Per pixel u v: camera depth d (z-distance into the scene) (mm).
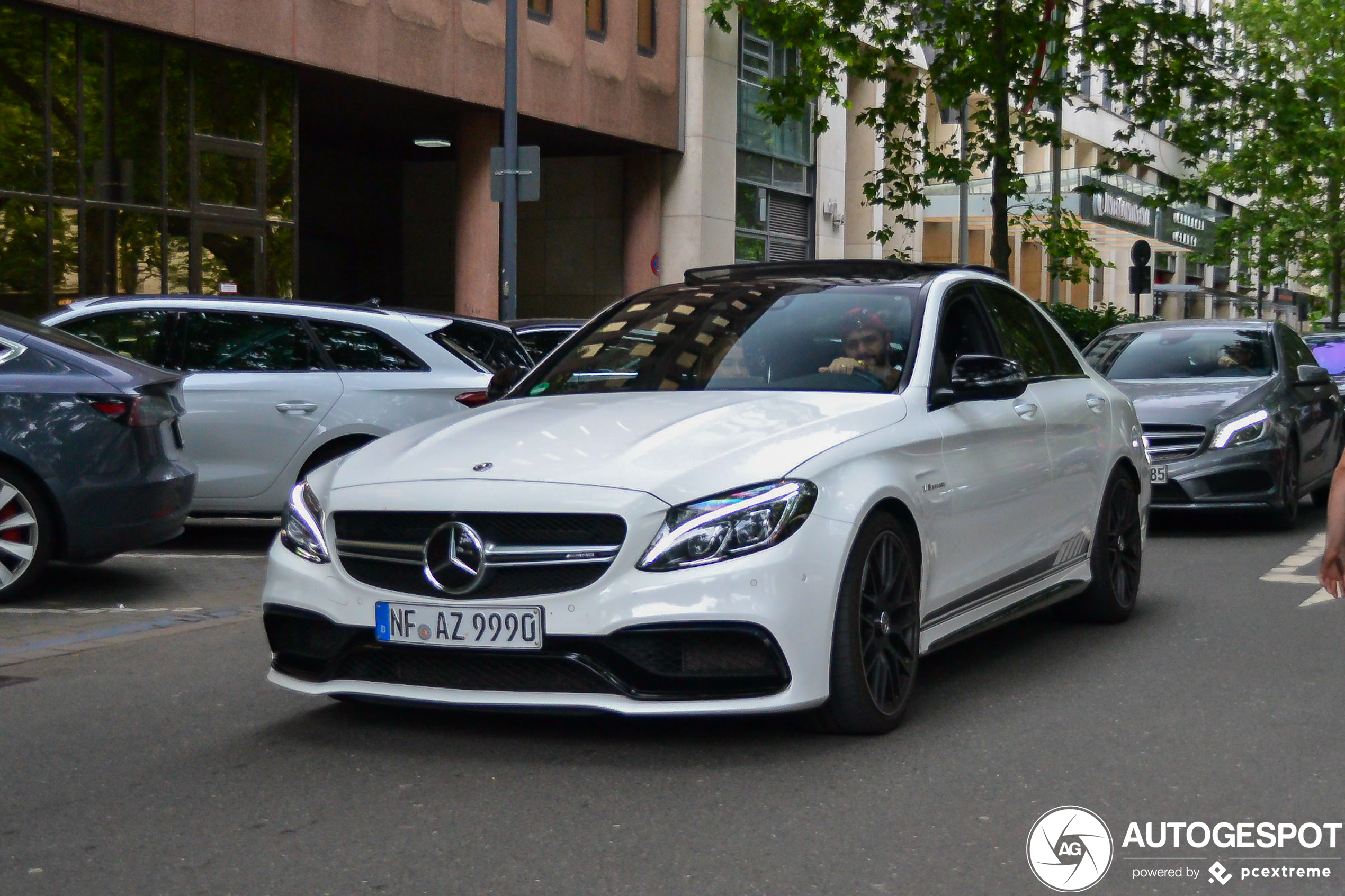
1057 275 22844
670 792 4781
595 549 4996
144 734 5578
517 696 5047
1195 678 6543
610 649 4965
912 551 5715
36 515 8195
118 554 8531
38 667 6836
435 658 5168
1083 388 7809
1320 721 5746
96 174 18375
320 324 10805
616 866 4086
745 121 31281
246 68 20297
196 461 10430
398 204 33469
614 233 30531
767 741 5391
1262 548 11391
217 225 20047
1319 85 23391
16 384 8180
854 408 5746
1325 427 13938
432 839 4324
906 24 22672
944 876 4023
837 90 23172
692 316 6777
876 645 5477
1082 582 7539
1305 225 40625
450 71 23078
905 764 5105
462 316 11406
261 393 10531
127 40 18672
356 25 21281
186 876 4031
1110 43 22203
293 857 4176
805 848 4238
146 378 8516
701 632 4945
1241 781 4938
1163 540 11992
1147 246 25203
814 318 6504
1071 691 6285
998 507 6434
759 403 5793
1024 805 4660
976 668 6770
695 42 29578
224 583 9312
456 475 5234
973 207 39781
